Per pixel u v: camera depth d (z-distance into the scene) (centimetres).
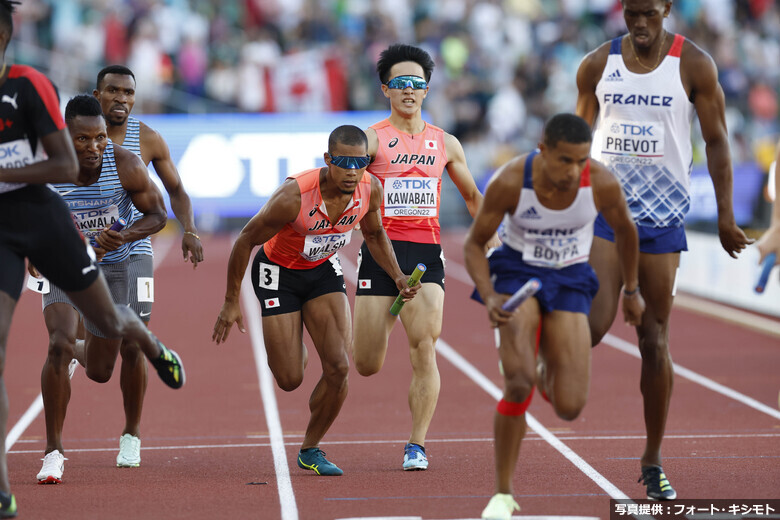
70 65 8325
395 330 4766
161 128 8281
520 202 1742
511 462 1739
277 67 8912
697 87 2030
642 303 1870
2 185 1730
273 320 2258
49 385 2192
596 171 1752
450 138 2508
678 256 2038
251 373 3734
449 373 3691
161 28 8869
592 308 1983
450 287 6312
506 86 9319
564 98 9200
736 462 2292
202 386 3481
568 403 1748
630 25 1997
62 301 2234
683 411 2980
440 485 2095
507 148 9038
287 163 8344
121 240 2108
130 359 2319
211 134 8306
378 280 2381
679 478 2128
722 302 5584
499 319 1705
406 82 2416
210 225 8731
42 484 2139
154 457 2445
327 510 1883
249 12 9538
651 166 2041
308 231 2169
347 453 2484
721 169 2058
